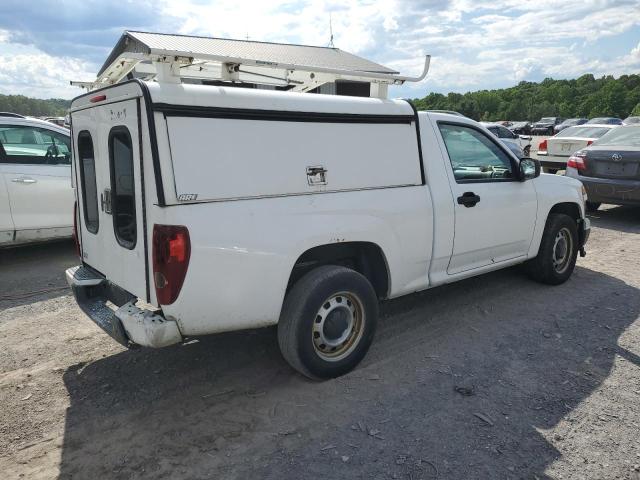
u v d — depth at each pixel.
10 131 6.39
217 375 3.72
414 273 4.10
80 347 4.19
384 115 3.75
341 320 3.60
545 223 5.29
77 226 4.08
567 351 4.03
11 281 5.84
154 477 2.70
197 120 2.93
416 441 2.95
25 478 2.70
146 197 2.91
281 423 3.14
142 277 3.12
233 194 3.04
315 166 3.38
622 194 8.50
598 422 3.12
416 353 4.01
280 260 3.20
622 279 5.77
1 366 3.88
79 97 3.65
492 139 4.79
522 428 3.07
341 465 2.77
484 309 4.88
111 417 3.22
